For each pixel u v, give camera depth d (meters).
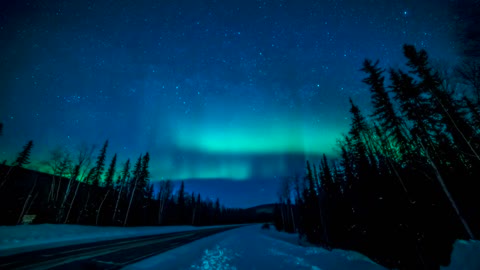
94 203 35.69
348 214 23.31
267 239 23.98
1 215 27.42
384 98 20.98
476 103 15.04
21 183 33.75
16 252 9.79
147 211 48.72
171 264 9.63
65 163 30.47
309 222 32.47
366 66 22.59
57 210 29.45
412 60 18.97
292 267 9.09
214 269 9.27
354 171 25.98
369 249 17.11
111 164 39.78
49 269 7.30
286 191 53.25
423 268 13.09
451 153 17.14
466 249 5.27
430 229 13.97
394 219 16.03
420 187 16.86
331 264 8.45
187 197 74.25
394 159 21.31
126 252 11.80
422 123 18.39
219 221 95.19
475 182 14.57
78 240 15.55
